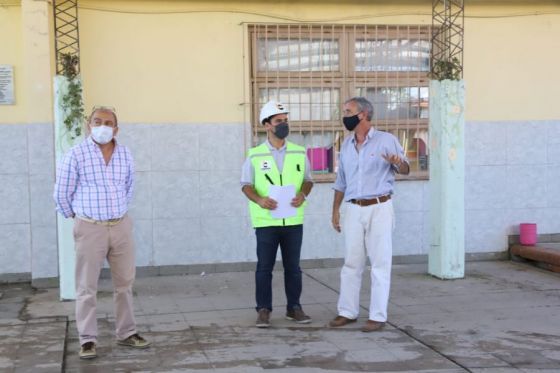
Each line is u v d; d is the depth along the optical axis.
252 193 5.69
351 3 8.24
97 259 4.93
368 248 5.71
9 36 7.50
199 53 7.93
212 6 7.91
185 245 8.02
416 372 4.66
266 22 8.05
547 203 8.73
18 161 7.60
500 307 6.39
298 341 5.37
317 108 8.29
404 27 8.40
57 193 4.89
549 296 6.82
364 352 5.08
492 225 8.73
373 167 5.63
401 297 6.82
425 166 8.55
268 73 8.13
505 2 8.52
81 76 7.12
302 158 5.79
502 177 8.70
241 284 7.54
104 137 4.84
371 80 8.38
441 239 7.63
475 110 8.59
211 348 5.20
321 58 8.26
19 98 7.57
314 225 8.30
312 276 7.89
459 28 7.88
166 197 7.95
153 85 7.85
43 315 6.22
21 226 7.64
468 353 5.04
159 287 7.41
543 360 4.88
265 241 5.71
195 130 7.96
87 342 4.94
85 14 7.62
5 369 4.72
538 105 8.73
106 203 4.90
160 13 7.81
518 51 8.64
